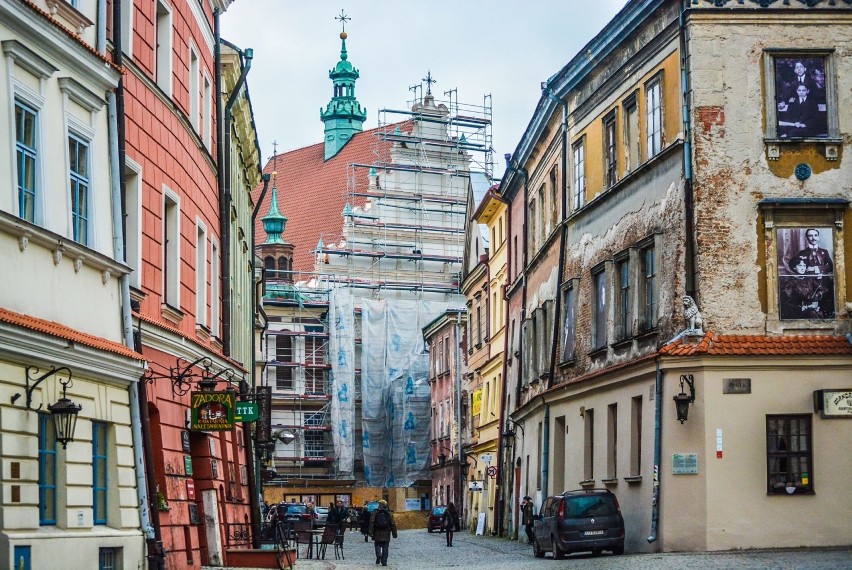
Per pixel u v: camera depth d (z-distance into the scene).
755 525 29.20
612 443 35.31
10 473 16.27
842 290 30.58
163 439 25.36
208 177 33.22
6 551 15.81
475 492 73.00
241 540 33.38
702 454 29.52
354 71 126.06
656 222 32.97
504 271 61.09
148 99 25.34
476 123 105.44
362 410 99.06
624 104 36.16
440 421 88.69
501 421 58.69
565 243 42.03
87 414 19.34
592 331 38.41
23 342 16.61
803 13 31.05
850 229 30.73
